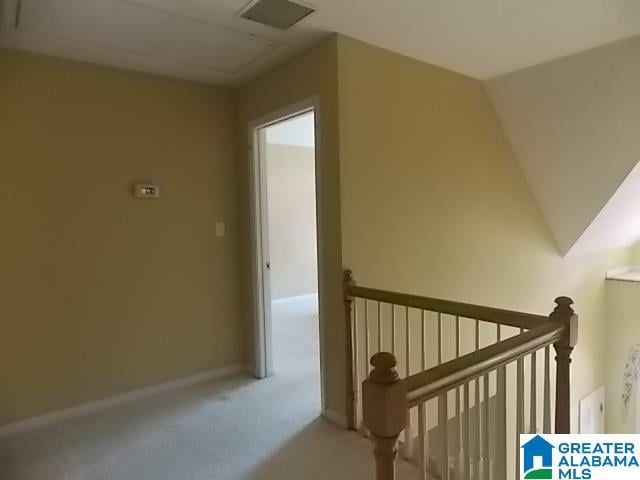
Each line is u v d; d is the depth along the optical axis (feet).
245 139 11.12
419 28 8.02
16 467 7.36
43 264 8.86
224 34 8.14
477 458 5.24
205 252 11.08
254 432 8.48
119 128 9.70
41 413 8.90
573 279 14.60
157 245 10.31
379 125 8.88
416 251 9.62
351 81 8.41
